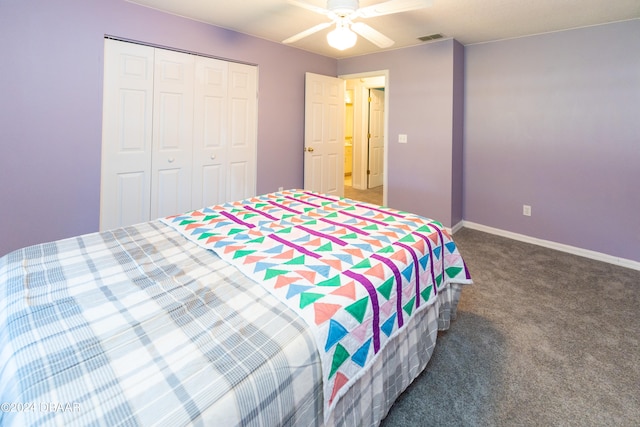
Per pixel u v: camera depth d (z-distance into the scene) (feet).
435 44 12.32
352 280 3.81
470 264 10.05
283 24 10.68
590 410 4.71
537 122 11.39
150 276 3.91
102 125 8.91
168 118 10.22
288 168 13.85
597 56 10.03
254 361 2.58
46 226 8.26
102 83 8.79
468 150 13.23
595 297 7.99
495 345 6.18
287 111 13.50
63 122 8.27
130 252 4.65
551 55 10.89
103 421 2.00
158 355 2.57
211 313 3.16
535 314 7.25
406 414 4.65
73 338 2.74
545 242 11.60
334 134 15.35
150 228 5.75
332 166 15.40
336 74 15.46
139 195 9.85
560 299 7.90
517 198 12.15
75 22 8.20
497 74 12.12
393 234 5.38
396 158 14.05
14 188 7.76
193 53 10.51
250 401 2.39
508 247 11.48
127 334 2.81
